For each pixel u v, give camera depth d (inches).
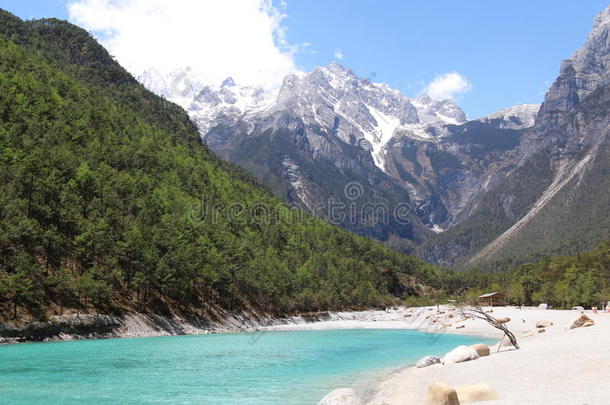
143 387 1523.1
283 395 1402.6
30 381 1609.3
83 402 1302.9
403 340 3393.2
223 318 4303.6
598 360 1405.0
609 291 6545.3
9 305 2797.7
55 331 2891.2
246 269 4968.0
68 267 3425.2
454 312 5728.3
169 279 3848.4
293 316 5300.2
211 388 1513.3
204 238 4717.0
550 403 919.7
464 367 1688.0
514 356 1774.1
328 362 2164.1
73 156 4347.9
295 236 7258.9
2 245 3075.8
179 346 2765.7
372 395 1387.8
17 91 4891.7
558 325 3368.6
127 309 3531.0
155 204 4685.0
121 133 6141.7
